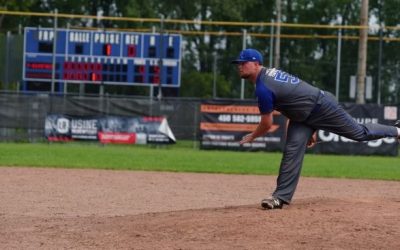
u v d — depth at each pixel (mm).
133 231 14078
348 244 12453
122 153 39125
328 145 43375
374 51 90688
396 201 16109
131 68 55375
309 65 84625
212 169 31750
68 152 38688
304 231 13164
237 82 87688
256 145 43250
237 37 94188
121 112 44844
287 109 14852
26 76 55969
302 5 96938
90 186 24500
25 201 20359
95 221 15844
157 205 20062
